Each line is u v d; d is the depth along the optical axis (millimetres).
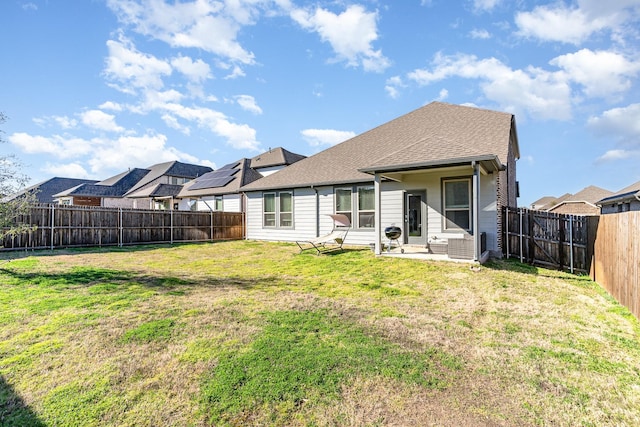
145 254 11844
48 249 12227
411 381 3203
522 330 4609
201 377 3246
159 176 33719
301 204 14852
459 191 11008
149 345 3943
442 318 5062
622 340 4262
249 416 2703
